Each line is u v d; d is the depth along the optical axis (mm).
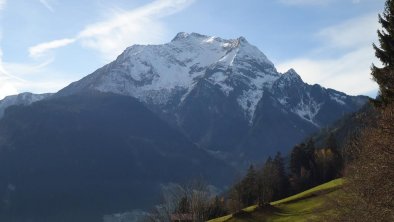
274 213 82438
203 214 92438
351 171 37719
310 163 144375
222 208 117312
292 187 136625
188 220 89875
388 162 25516
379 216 29188
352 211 37438
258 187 122312
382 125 26328
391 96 31922
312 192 86750
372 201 29281
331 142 143875
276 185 134625
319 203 75438
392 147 25484
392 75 31859
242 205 118875
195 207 91438
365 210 32906
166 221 94312
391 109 27094
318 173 137750
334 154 137875
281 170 140000
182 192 96750
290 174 150875
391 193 26344
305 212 72625
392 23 33656
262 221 78688
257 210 85625
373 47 34438
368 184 29719
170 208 94562
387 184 26219
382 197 27047
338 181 86062
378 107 32438
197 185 110250
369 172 28125
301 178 139125
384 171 25969
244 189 127250
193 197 93000
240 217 86250
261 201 98562
